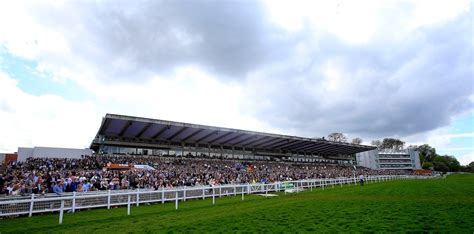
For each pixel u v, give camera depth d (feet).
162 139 153.79
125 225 33.14
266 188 80.59
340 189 88.79
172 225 32.50
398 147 451.53
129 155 134.21
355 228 28.04
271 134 160.35
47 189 53.93
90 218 38.60
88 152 136.26
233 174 112.57
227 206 50.44
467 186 85.61
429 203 44.93
